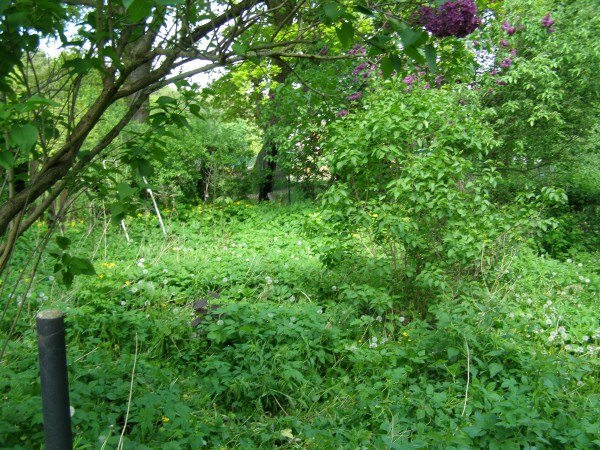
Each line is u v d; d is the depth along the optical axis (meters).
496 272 6.18
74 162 2.80
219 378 4.38
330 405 4.16
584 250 10.59
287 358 4.59
